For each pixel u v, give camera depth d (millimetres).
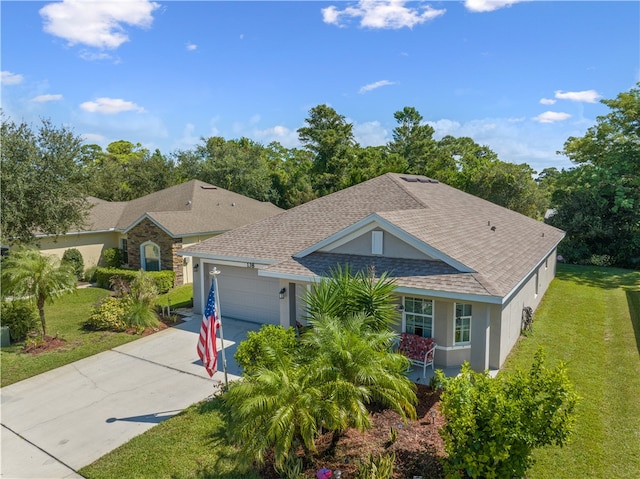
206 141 57062
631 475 6867
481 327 10688
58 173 20125
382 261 12812
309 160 68625
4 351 13672
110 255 26484
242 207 31172
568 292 21172
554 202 34625
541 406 6066
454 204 20484
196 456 7773
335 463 7215
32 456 8031
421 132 60125
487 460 5918
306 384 6840
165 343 14273
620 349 12859
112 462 7707
